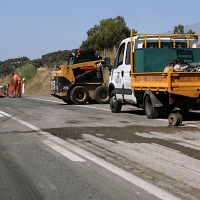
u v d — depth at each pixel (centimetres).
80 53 2591
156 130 1223
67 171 764
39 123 1434
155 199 604
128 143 1028
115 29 5044
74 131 1227
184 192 636
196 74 1336
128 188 658
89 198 613
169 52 1470
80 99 2494
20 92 3744
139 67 1488
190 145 995
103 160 846
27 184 687
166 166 795
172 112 1328
